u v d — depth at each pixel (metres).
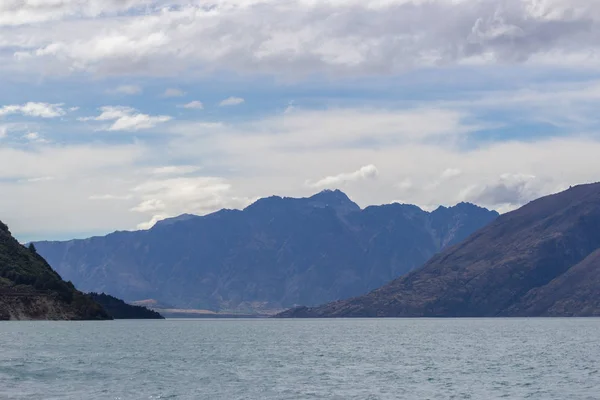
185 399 100.75
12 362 140.75
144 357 163.62
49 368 132.12
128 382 116.06
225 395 104.94
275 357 170.38
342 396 105.69
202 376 126.56
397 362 158.50
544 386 117.38
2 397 99.19
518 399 104.44
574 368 145.38
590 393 110.12
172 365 145.12
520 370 141.25
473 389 113.69
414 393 109.19
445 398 104.75
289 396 105.00
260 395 105.50
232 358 166.00
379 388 114.00
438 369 142.75
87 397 100.44
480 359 167.38
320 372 135.88
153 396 102.69
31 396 100.31
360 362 158.25
